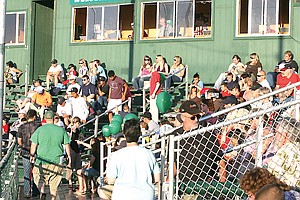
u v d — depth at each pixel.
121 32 20.03
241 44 18.09
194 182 7.46
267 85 14.62
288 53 16.28
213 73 18.42
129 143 7.04
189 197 7.54
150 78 16.66
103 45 20.09
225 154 7.64
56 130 11.16
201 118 7.84
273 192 4.27
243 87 15.48
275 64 17.66
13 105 20.00
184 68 17.75
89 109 17.27
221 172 7.59
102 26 20.27
